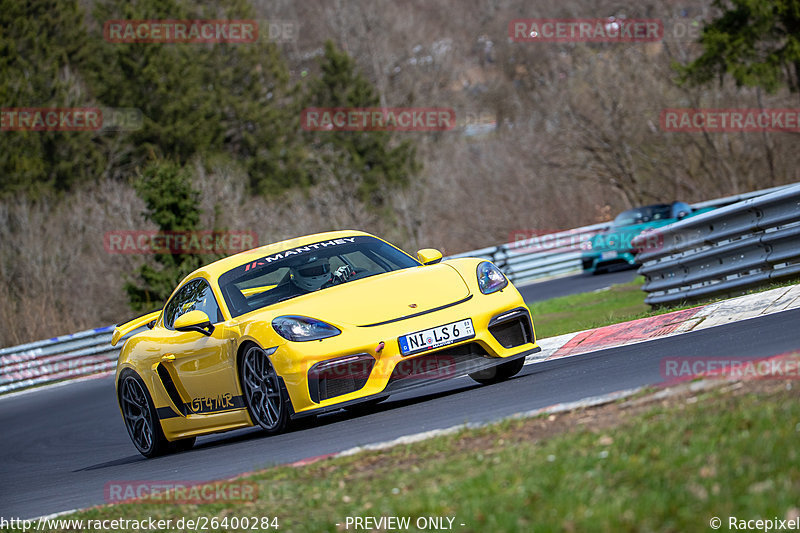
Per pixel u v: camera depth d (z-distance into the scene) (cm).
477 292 2434
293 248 2769
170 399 2795
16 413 6081
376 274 2633
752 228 3316
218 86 19775
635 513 1086
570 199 15350
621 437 1370
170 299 2995
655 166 14950
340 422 2375
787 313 2484
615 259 8225
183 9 19925
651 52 15225
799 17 10000
